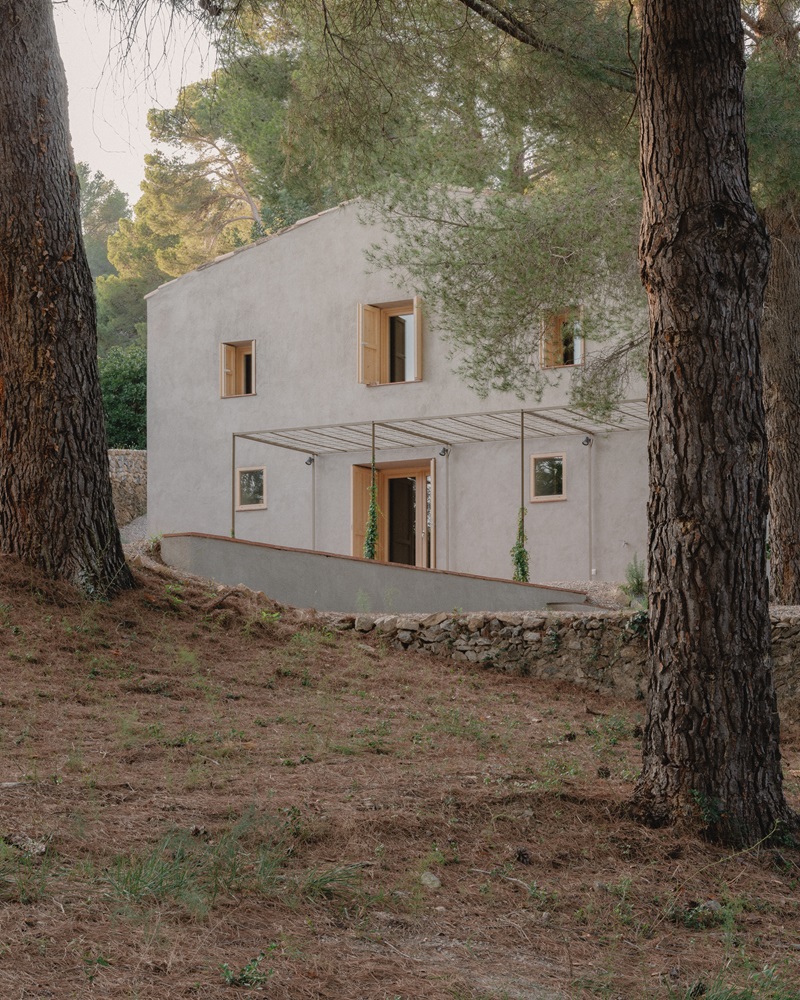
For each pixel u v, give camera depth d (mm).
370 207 21234
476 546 20750
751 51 11125
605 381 14820
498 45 9859
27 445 9469
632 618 9992
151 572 10734
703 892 4477
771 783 5215
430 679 9680
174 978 2926
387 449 21672
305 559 13195
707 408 5227
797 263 13250
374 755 6395
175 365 23688
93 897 3449
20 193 9445
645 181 5500
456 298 13438
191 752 6027
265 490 22594
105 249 54875
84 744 5992
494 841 4711
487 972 3352
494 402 20109
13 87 9461
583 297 13391
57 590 9219
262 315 22844
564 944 3717
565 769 6426
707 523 5199
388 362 21703
